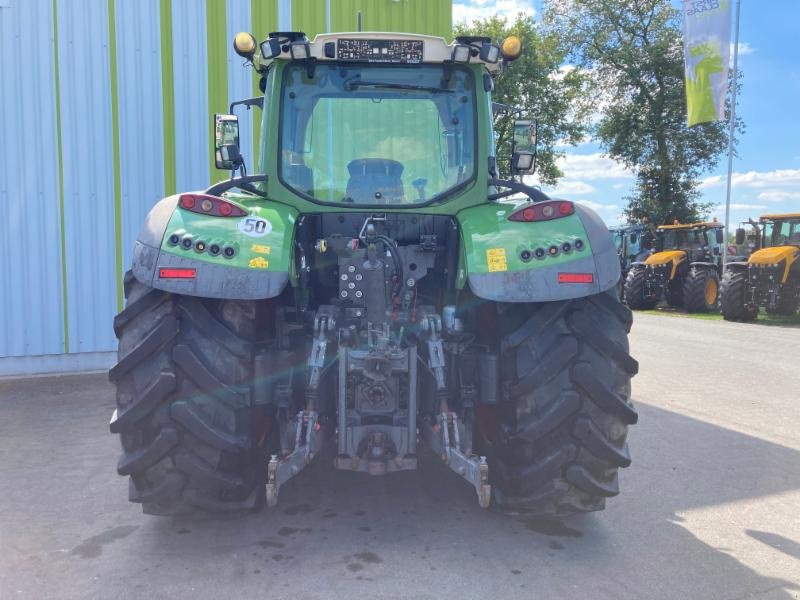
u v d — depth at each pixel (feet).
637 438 17.47
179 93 24.56
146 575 9.82
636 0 97.40
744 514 12.50
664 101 96.68
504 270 10.09
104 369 24.25
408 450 10.42
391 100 12.33
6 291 23.20
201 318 10.05
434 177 12.33
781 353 32.22
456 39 12.04
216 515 11.18
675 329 43.04
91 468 14.47
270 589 9.41
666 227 66.95
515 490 10.75
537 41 101.76
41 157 23.30
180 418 9.82
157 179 24.49
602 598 9.33
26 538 11.05
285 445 10.52
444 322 11.52
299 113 12.25
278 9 25.36
